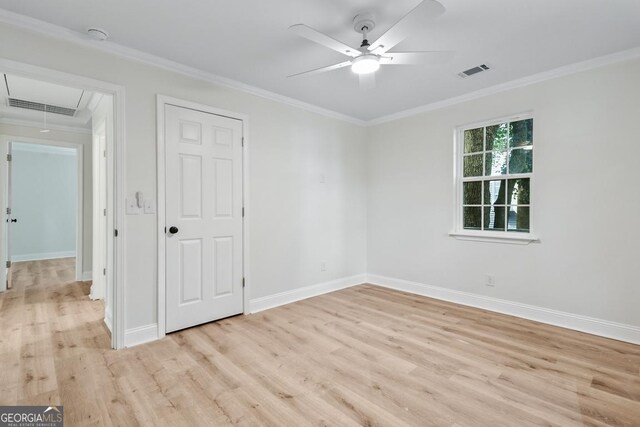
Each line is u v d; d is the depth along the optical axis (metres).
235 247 3.31
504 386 2.03
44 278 5.15
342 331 2.92
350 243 4.59
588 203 2.86
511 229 3.41
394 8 2.08
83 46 2.40
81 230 4.95
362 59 2.11
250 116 3.44
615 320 2.73
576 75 2.91
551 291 3.07
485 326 3.02
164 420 1.71
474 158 3.69
